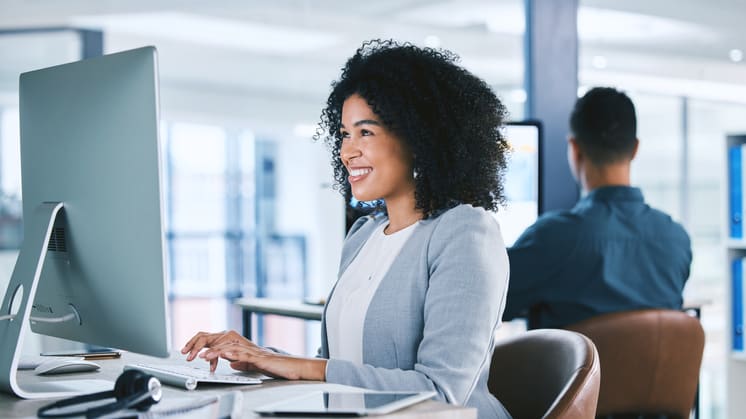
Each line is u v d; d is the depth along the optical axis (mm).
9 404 1261
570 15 3689
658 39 4480
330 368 1406
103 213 1319
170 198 10461
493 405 1490
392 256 1625
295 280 11344
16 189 5180
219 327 10000
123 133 1275
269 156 11531
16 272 1398
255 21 6961
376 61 1707
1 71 4855
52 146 1426
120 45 7555
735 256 3348
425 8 5223
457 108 1679
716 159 4812
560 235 2533
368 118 1682
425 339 1464
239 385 1373
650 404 2342
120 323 1319
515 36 4648
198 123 9719
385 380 1385
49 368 1522
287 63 8602
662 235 2602
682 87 4629
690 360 2363
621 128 2609
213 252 10680
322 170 11461
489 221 1568
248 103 9734
